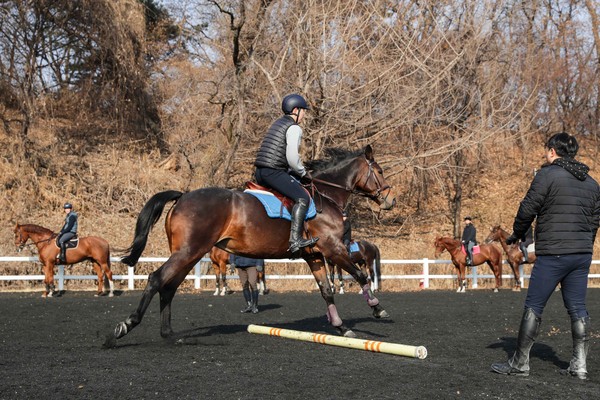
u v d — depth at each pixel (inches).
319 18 860.0
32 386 221.3
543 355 298.2
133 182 1030.4
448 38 944.9
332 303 349.1
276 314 498.9
